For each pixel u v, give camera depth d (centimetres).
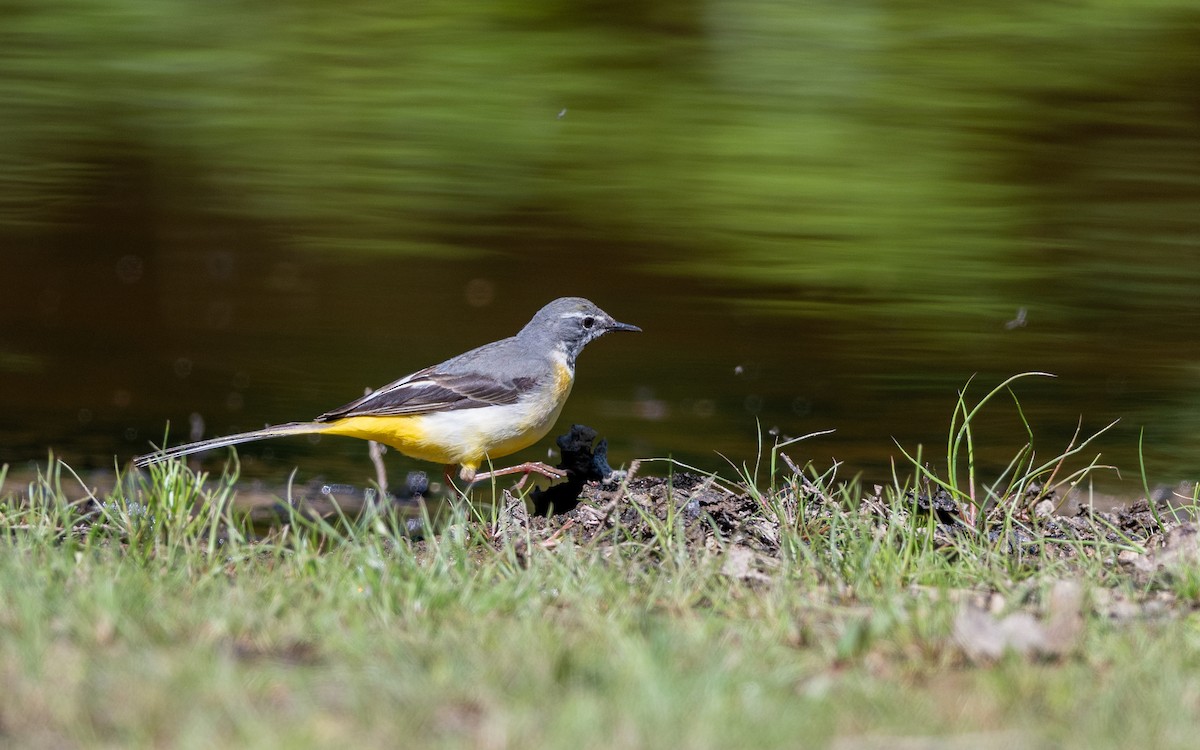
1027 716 490
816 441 1295
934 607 618
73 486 1096
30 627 548
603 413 1389
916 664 559
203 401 1405
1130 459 1233
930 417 1380
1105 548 786
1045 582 679
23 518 849
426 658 537
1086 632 592
